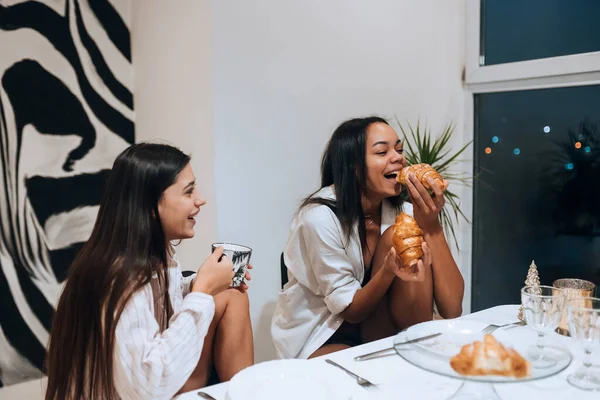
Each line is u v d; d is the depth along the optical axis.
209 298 1.18
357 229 1.77
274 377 1.05
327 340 1.81
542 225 2.66
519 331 1.22
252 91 2.20
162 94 2.43
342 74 2.48
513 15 2.67
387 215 1.86
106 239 1.17
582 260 2.50
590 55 2.35
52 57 2.40
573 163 2.51
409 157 2.61
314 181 2.44
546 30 2.54
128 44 2.64
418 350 1.05
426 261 1.46
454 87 2.93
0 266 2.30
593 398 1.00
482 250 2.96
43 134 2.39
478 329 1.22
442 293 1.70
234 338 1.40
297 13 2.31
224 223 2.16
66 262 2.50
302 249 1.79
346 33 2.48
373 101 2.62
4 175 2.29
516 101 2.72
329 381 1.03
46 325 2.45
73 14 2.45
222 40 2.09
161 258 1.22
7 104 2.29
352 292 1.71
